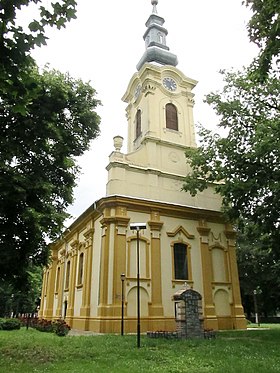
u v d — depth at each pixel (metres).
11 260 12.48
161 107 28.31
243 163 19.47
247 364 9.00
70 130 15.33
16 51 5.27
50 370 8.44
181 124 28.62
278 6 8.04
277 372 7.97
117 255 20.98
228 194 19.97
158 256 22.30
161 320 20.84
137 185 24.14
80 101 15.75
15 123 13.02
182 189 23.95
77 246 28.64
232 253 25.73
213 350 11.69
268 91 19.59
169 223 23.84
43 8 5.44
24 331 23.23
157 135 26.84
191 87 30.75
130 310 20.39
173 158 26.58
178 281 22.66
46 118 13.68
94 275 23.33
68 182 15.50
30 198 13.13
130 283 20.89
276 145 17.23
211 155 21.66
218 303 23.84
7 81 5.48
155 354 10.81
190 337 15.70
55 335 18.92
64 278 31.09
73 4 5.50
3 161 12.54
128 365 9.05
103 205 22.56
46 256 14.15
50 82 14.00
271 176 18.33
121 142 24.75
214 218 25.83
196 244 24.45
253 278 36.94
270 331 20.11
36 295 49.69
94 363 9.36
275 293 36.62
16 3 5.17
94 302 22.39
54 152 14.14
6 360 10.05
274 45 8.60
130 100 31.67
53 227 13.91
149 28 34.72
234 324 23.69
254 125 20.08
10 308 54.84
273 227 18.53
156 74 29.19
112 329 19.53
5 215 12.60
